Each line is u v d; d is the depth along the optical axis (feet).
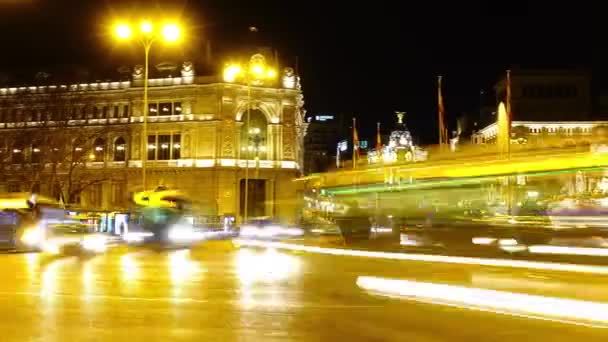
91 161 288.92
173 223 117.39
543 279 51.01
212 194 279.69
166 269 60.90
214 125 281.74
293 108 291.99
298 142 306.35
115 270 59.11
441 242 90.89
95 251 93.76
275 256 83.25
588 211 79.66
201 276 54.19
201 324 31.27
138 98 289.12
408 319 33.60
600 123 351.67
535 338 28.91
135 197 117.80
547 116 370.12
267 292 43.80
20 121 299.99
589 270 59.67
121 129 290.35
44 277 51.72
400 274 56.39
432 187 93.35
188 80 285.02
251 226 167.63
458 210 90.12
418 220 93.97
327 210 121.39
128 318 32.48
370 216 100.12
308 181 142.61
